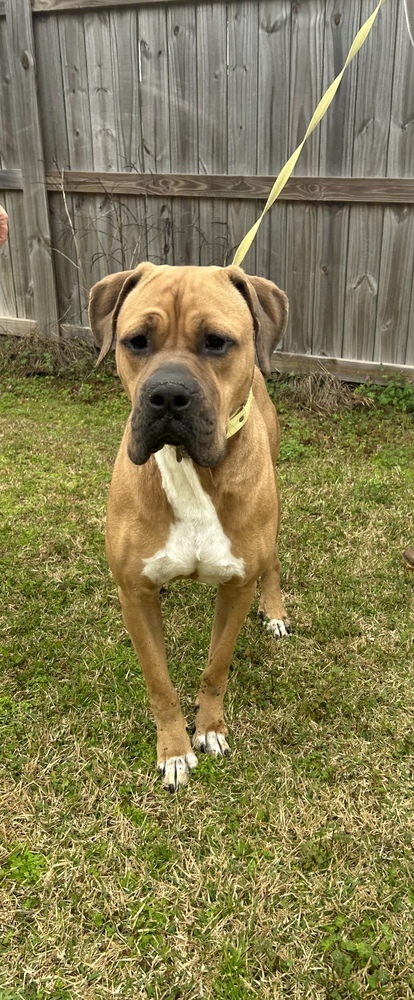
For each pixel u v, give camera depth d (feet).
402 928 3.39
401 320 9.49
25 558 6.21
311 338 10.11
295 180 9.30
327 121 9.02
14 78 10.46
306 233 9.61
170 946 3.32
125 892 3.55
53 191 10.98
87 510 7.01
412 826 3.88
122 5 9.50
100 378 10.96
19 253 11.67
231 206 9.93
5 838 3.80
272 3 8.80
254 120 9.40
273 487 4.27
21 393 10.64
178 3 9.25
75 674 4.92
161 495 3.82
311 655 5.16
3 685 4.83
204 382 3.35
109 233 10.91
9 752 4.32
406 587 5.83
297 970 3.22
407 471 7.80
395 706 4.69
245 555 4.03
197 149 9.87
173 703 4.28
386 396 9.54
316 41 8.76
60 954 3.28
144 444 3.35
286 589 5.88
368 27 4.36
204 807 4.02
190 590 5.87
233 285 3.88
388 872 3.65
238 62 9.23
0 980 3.18
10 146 11.09
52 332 11.74
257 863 3.70
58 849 3.76
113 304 4.11
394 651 5.15
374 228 9.23
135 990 3.16
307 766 4.28
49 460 8.20
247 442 3.96
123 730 4.51
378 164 8.95
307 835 3.85
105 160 10.54
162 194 10.18
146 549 3.92
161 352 3.47
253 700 4.79
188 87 9.62
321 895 3.54
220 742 4.42
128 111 10.11
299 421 9.29
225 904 3.50
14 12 10.10
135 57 9.78
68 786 4.11
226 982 3.19
